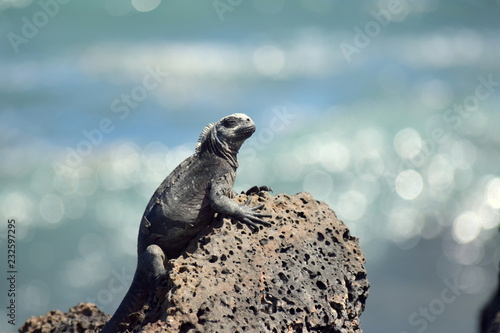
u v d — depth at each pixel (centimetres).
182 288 1491
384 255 4253
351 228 4634
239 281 1583
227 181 1788
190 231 1770
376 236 4500
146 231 1773
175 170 1819
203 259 1609
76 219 4672
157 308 1536
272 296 1593
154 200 1786
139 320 1571
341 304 1662
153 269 1689
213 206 1733
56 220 4644
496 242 4291
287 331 1566
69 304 3888
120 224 4678
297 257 1700
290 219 1786
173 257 1809
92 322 2080
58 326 2055
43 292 3928
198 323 1457
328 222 1822
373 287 3844
